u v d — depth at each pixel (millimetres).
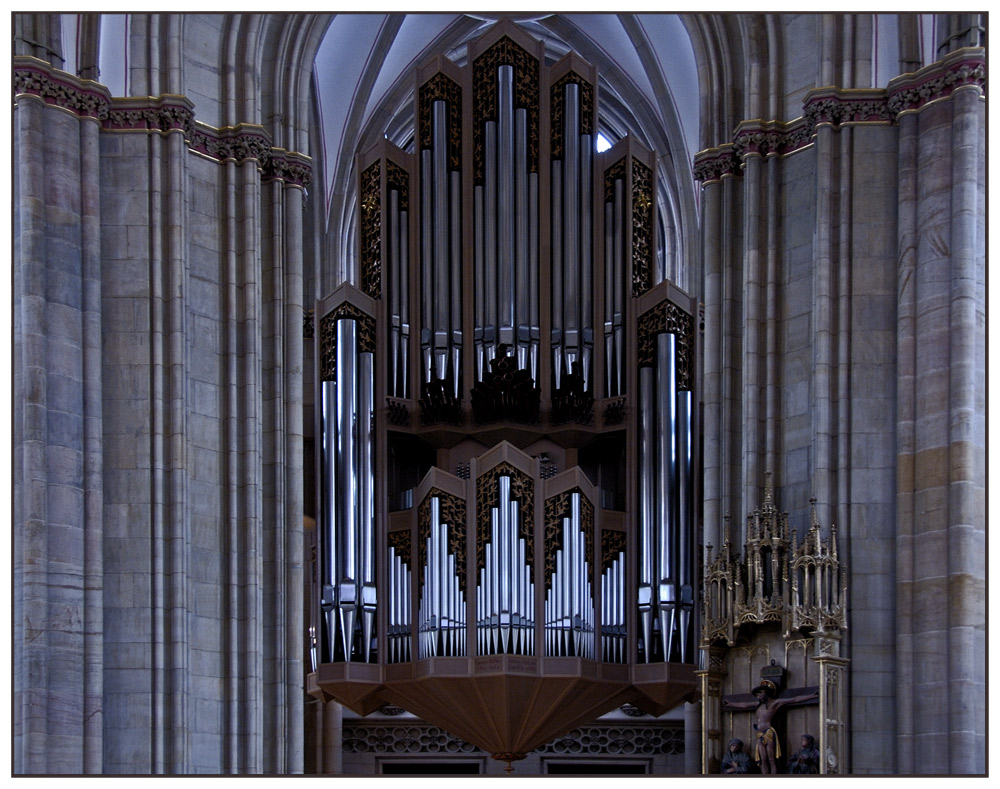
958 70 22859
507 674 25453
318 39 27391
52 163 23672
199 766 23438
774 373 24219
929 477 22125
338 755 33375
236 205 25531
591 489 26844
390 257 28516
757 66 25391
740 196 25609
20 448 22609
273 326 25922
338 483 27156
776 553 22781
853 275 23406
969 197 22422
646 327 27953
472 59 29297
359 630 26594
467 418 28016
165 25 25094
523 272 28266
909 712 21641
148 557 23266
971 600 21344
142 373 23828
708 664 23266
